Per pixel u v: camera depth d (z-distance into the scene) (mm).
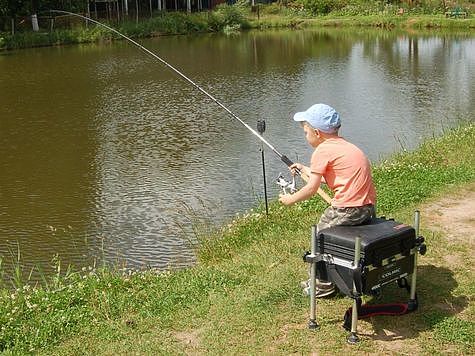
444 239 6078
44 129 16547
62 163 13422
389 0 51375
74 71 26344
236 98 20078
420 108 17797
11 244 9234
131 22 43625
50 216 10336
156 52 32906
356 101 19109
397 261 4211
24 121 17531
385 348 4168
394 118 16688
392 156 11359
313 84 22297
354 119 16766
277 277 5352
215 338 4445
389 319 4508
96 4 47094
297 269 5508
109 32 40531
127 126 16609
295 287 5102
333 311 4656
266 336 4418
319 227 4484
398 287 4984
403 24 44281
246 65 27516
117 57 30766
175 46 35812
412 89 20703
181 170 12578
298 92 20859
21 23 40406
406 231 4180
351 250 4020
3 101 20359
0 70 27188
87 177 12359
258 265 5723
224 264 6047
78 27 40406
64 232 9648
